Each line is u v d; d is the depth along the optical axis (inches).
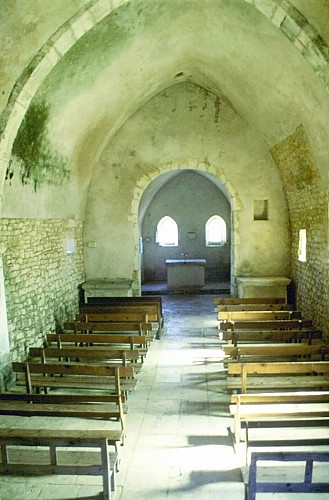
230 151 460.8
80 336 283.7
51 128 314.0
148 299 417.4
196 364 310.0
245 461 184.1
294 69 279.6
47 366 219.9
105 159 465.4
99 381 235.9
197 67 392.5
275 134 401.7
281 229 468.1
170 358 323.9
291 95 313.9
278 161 438.9
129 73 341.1
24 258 302.0
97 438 145.4
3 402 210.5
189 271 595.2
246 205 467.5
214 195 661.3
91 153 424.5
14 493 164.1
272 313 339.3
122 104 395.5
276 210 466.3
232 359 282.8
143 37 294.7
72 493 163.5
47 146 323.0
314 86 273.4
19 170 287.4
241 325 310.5
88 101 334.6
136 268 475.5
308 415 186.2
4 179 249.6
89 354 244.8
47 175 340.5
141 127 459.5
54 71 264.8
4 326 262.2
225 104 452.1
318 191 346.9
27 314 305.1
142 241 668.7
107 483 148.2
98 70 302.4
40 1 204.8
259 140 456.4
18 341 289.0
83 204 457.7
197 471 178.1
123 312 369.7
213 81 409.4
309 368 211.2
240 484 169.0
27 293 306.2
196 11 281.7
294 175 405.7
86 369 213.9
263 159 459.5
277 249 470.3
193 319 446.9
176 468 180.4
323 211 336.5
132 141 462.0
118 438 162.9
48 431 165.2
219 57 344.5
